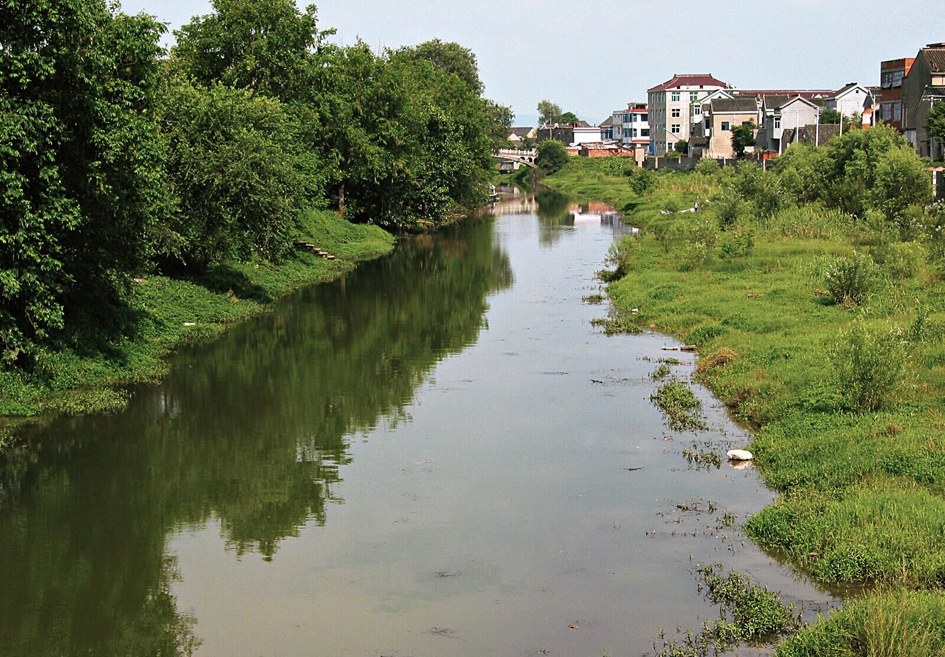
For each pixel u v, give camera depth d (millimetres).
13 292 20438
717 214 49344
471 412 21844
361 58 57281
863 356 18672
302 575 14062
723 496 16453
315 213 52562
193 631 12570
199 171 32094
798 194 55281
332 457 19109
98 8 22625
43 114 20656
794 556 14016
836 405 19031
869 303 27766
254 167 33281
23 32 20453
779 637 11922
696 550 14453
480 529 15453
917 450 16062
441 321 32969
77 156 22672
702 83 145500
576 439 19703
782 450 17641
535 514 15984
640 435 19844
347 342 29562
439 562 14344
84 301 25906
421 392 23641
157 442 20078
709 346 26266
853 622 11359
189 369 26062
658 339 28984
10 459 19109
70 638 12586
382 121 57531
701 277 35969
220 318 32500
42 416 21562
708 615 12594
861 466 15898
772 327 26547
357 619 12727
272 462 18859
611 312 33781
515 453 18984
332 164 53375
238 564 14484
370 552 14734
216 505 16828
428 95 69500
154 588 13805
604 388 23578
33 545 15289
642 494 16672
